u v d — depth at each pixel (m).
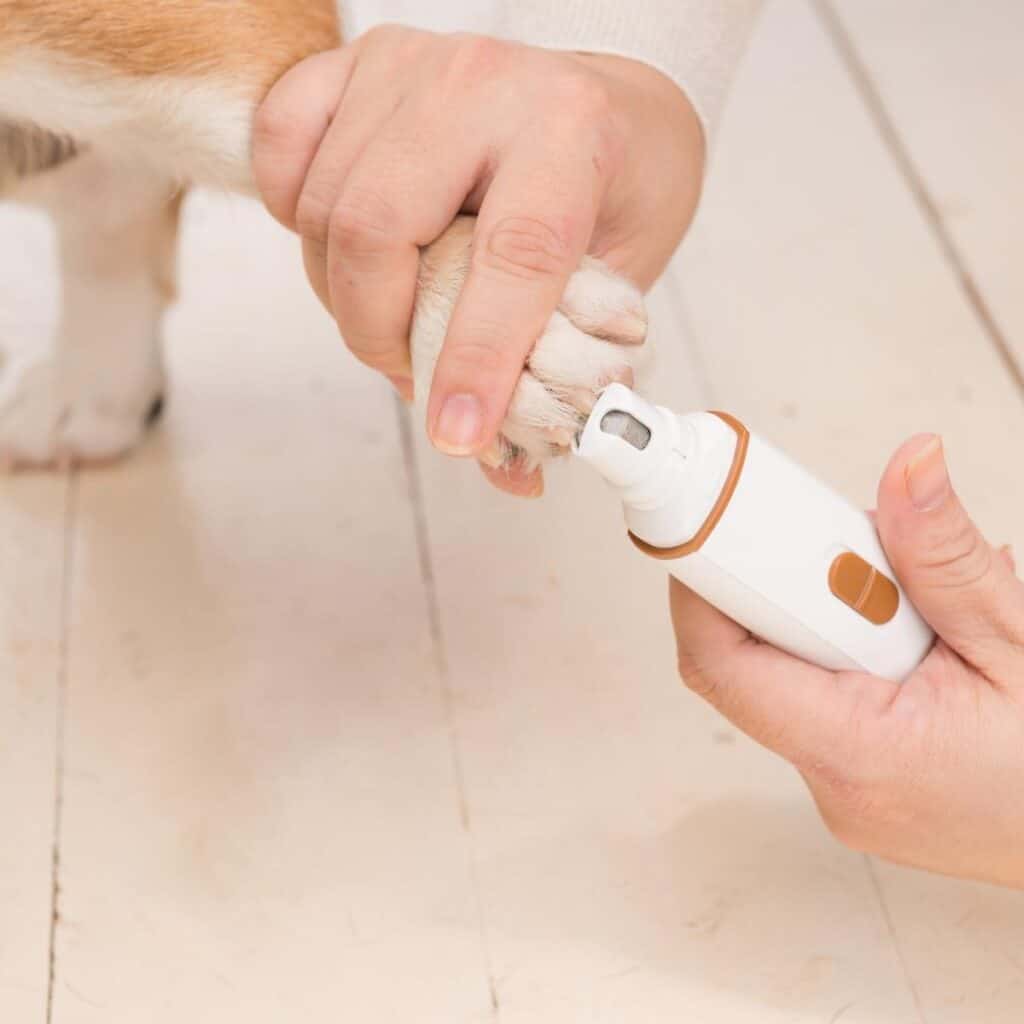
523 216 0.80
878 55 1.96
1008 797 0.83
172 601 1.27
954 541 0.81
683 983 0.94
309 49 1.03
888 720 0.83
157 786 1.11
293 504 1.37
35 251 1.73
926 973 0.94
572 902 1.00
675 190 1.00
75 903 1.02
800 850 1.02
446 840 1.05
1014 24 2.00
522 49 0.87
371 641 1.22
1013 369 1.45
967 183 1.71
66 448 1.41
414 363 0.88
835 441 1.37
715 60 1.08
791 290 1.58
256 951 0.98
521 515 1.33
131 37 1.00
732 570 0.81
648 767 1.09
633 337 0.85
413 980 0.96
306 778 1.10
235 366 1.56
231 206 1.27
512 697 1.16
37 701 1.18
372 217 0.82
